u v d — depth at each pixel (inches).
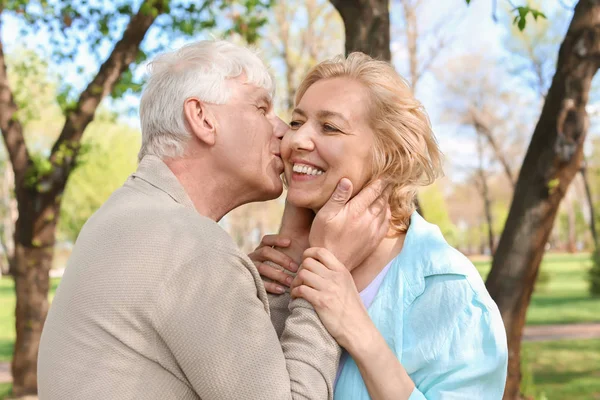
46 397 69.9
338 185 78.3
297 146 80.5
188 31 301.1
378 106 80.7
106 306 68.1
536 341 548.4
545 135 178.9
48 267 315.3
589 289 935.0
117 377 67.2
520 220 182.4
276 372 67.7
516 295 184.5
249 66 83.5
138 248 69.5
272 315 85.1
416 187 82.7
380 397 70.4
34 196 308.8
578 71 174.7
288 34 584.1
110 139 1125.1
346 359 76.2
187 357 67.3
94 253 71.0
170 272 68.5
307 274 74.5
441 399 71.0
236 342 67.7
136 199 75.4
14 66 348.8
